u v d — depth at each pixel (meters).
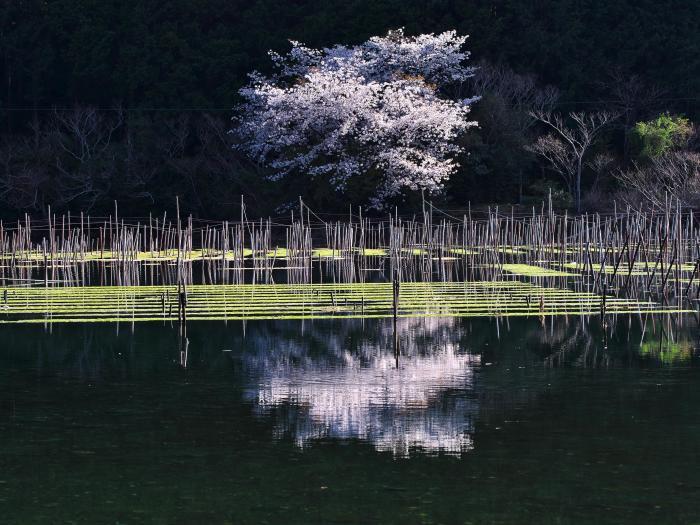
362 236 50.41
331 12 76.44
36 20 75.94
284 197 67.56
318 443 17.98
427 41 65.81
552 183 72.19
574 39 79.50
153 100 74.00
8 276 47.69
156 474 16.39
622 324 30.94
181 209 70.19
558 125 74.19
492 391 21.83
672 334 29.11
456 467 16.67
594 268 47.69
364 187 63.59
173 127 72.31
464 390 21.92
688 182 63.00
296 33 76.56
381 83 66.69
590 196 69.69
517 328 30.17
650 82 78.56
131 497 15.40
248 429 18.88
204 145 71.88
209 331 29.64
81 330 29.77
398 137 64.31
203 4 78.62
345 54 67.62
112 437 18.36
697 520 14.49
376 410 20.23
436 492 15.56
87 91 75.94
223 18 80.06
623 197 65.88
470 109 68.81
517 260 52.41
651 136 68.94
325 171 62.94
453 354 26.06
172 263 53.44
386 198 65.75
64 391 21.89
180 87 74.19
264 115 64.06
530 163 72.69
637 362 25.02
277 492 15.59
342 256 54.66
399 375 23.56
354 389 22.05
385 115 62.59
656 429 18.78
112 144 71.31
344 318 32.09
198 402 20.91
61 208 68.44
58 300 36.97
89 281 45.50
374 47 67.81
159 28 76.56
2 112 74.19
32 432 18.69
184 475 16.34
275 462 16.97
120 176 68.06
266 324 30.84
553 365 24.70
